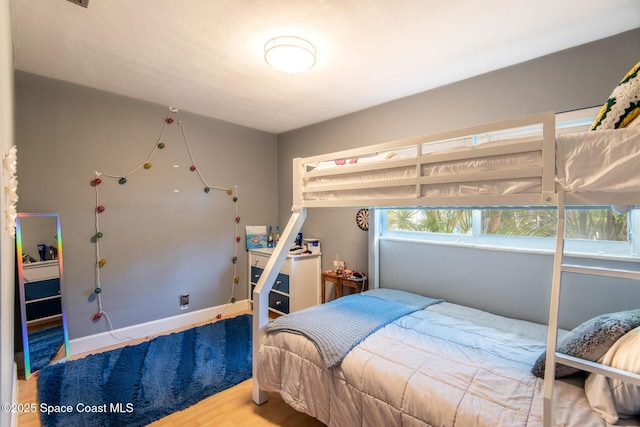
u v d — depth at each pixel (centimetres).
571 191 112
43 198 242
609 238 192
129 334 287
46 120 242
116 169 278
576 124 199
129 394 200
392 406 130
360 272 318
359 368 145
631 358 103
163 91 270
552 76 206
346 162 195
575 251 202
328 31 179
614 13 164
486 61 216
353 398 144
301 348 170
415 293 276
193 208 331
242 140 375
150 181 299
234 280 367
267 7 158
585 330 125
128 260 287
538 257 212
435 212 270
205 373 226
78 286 259
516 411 112
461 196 138
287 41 186
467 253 245
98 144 268
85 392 201
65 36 184
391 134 292
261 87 260
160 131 304
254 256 369
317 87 260
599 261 190
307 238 375
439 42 192
